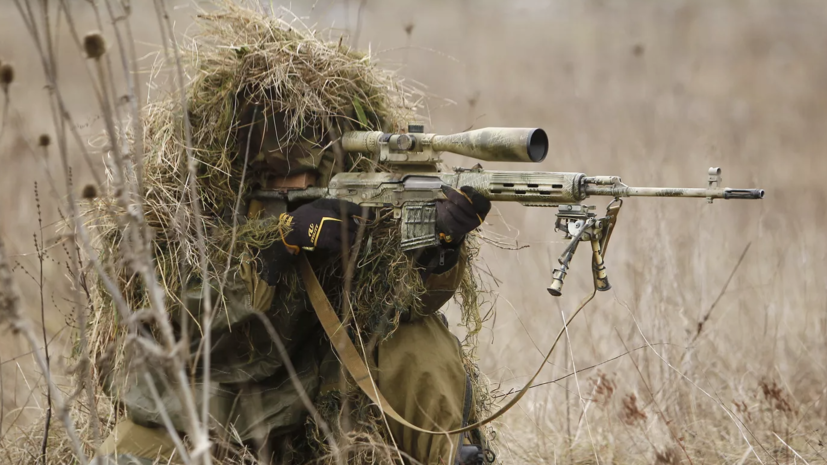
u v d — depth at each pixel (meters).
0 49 59.59
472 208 12.59
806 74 67.12
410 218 12.98
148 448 13.29
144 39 45.44
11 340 21.20
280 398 13.95
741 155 41.69
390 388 13.73
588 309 23.11
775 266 24.62
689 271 22.77
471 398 14.25
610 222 12.34
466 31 81.56
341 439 13.55
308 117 13.88
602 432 17.61
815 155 43.47
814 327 21.78
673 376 18.34
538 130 12.01
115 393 13.88
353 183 13.40
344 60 14.36
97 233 13.82
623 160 36.34
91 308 14.30
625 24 81.19
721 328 20.84
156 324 13.64
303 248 13.20
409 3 91.56
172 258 13.50
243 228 13.53
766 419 17.69
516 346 22.27
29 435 15.40
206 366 10.56
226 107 14.03
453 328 22.52
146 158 14.17
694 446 16.83
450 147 12.62
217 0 14.81
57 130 10.27
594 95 57.00
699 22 83.38
